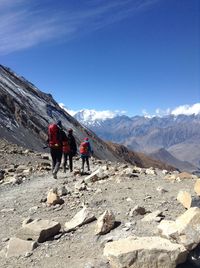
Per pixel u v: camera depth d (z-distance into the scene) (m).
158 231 8.48
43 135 113.12
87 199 12.59
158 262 7.19
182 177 15.15
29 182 19.91
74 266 7.83
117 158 163.00
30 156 35.69
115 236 8.71
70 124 159.38
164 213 10.08
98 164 32.84
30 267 8.20
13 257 8.78
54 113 155.88
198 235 7.72
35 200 13.96
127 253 7.27
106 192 13.31
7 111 107.50
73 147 23.45
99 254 8.14
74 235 9.48
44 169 25.64
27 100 142.88
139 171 18.58
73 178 19.86
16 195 15.93
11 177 21.69
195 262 7.54
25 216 11.82
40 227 9.51
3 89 128.62
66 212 11.65
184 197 10.66
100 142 176.88
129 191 13.15
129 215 10.16
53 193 12.84
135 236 8.38
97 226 9.26
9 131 88.50
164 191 12.47
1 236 10.28
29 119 116.69
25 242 9.16
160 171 20.44
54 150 19.34
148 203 11.19
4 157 32.00
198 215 8.09
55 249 8.89
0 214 12.45
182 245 7.57
